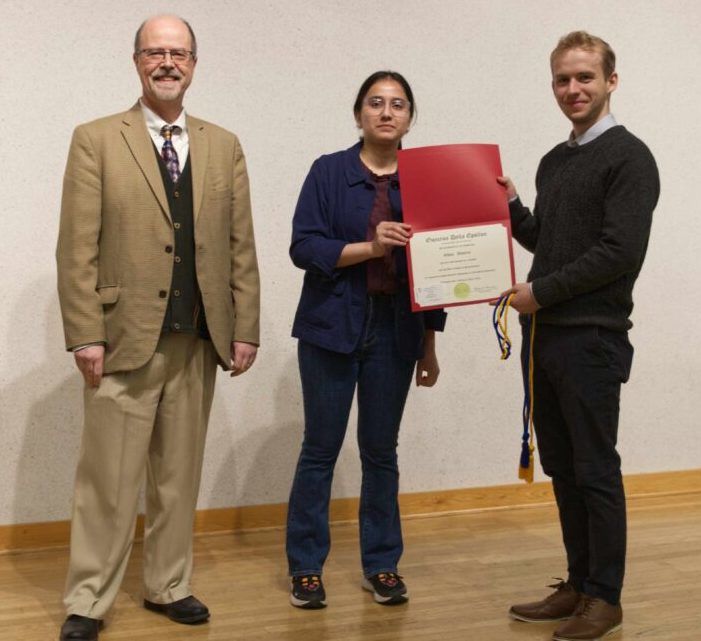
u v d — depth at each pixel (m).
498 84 3.67
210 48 3.28
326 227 2.57
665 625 2.45
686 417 4.02
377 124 2.50
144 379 2.36
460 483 3.70
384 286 2.55
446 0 3.58
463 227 2.46
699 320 4.03
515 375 3.78
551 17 3.73
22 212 3.10
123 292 2.30
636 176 2.25
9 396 3.12
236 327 2.50
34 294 3.13
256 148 3.36
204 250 2.37
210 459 3.36
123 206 2.30
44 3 3.08
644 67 3.87
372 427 2.63
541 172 2.52
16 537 3.12
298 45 3.39
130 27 3.18
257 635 2.37
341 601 2.63
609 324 2.31
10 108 3.06
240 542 3.24
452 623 2.47
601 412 2.32
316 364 2.58
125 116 2.35
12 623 2.43
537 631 2.42
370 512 2.68
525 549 3.17
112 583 2.37
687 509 3.73
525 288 2.35
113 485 2.34
